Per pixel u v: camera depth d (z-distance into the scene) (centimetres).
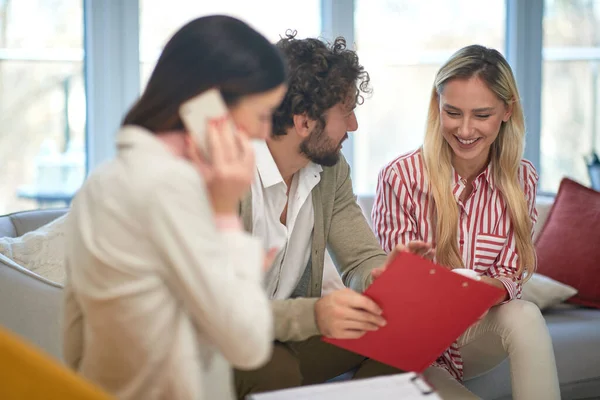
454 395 184
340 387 138
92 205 113
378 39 331
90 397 96
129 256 110
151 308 111
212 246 109
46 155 303
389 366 180
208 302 108
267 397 134
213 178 115
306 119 173
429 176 218
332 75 172
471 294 151
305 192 192
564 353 238
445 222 214
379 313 156
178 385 113
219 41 117
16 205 302
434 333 158
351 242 201
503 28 343
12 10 295
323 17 322
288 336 168
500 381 225
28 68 299
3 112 298
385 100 333
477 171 221
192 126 116
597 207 278
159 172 109
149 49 307
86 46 302
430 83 336
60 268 215
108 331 114
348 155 331
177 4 308
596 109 353
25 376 94
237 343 111
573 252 277
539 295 264
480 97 203
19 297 202
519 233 219
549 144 351
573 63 350
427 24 334
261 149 183
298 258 195
